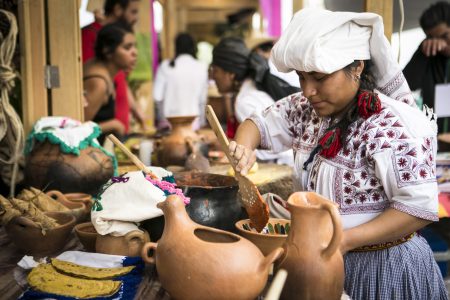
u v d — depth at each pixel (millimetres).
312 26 1369
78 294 1194
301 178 1650
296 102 1739
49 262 1396
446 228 3533
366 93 1446
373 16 1382
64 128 2209
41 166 2107
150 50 5359
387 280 1541
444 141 3162
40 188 2125
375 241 1385
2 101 2207
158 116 5652
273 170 2426
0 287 1335
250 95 2902
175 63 5465
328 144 1509
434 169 1423
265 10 9008
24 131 2434
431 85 3557
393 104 1443
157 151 2766
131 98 4652
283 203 1698
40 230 1519
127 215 1381
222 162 2705
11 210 1536
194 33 10141
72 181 2094
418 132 1405
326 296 1137
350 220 1493
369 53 1455
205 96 5672
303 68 1382
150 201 1392
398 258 1544
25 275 1396
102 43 3744
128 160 2855
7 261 1515
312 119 1649
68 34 2488
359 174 1468
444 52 3486
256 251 1115
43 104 2463
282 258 1163
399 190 1393
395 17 3178
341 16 1378
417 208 1375
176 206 1148
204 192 1448
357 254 1580
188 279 1069
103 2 4191
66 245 1650
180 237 1116
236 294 1059
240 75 2967
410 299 1545
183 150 2664
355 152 1466
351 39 1395
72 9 2475
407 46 3729
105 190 1447
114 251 1409
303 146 1658
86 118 3725
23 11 2371
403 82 1486
